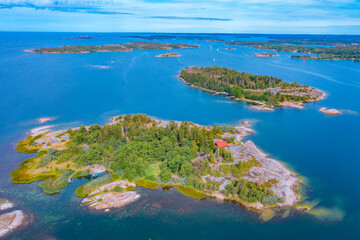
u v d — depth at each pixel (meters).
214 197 117.62
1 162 144.88
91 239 97.19
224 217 106.88
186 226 103.00
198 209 110.94
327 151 161.50
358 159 152.00
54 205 112.25
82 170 136.50
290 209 110.44
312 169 141.50
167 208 111.44
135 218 106.25
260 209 110.12
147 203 114.06
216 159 146.12
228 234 99.62
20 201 114.31
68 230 100.44
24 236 97.12
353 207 112.94
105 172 136.38
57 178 129.25
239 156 148.50
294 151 161.12
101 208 110.62
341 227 102.69
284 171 135.88
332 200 116.88
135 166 132.75
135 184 126.88
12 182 126.88
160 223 104.19
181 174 131.62
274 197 113.81
